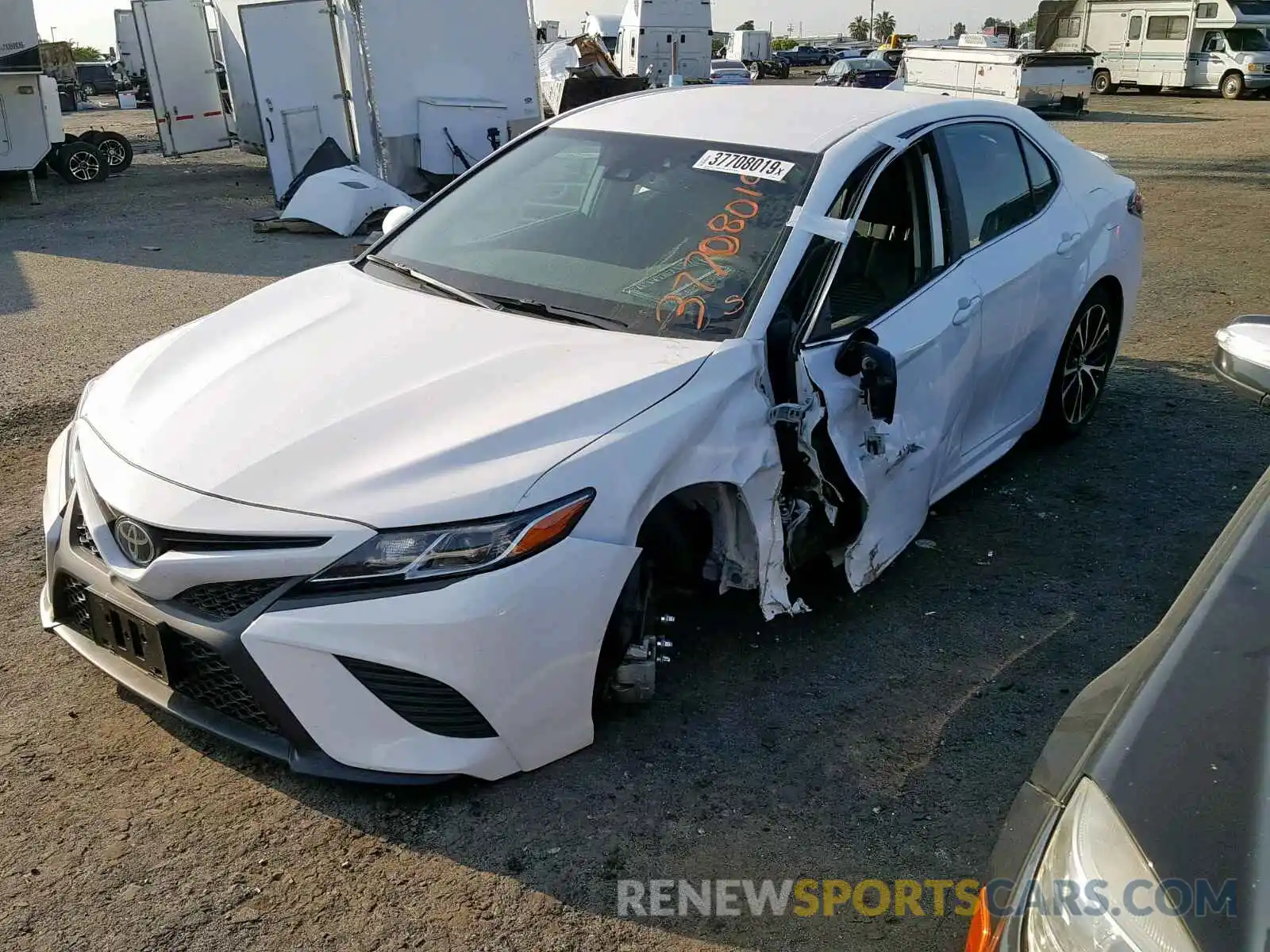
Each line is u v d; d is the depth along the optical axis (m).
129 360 3.54
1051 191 4.86
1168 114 26.42
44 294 8.82
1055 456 5.34
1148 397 6.20
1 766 2.96
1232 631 1.84
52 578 3.08
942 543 4.45
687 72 33.75
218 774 2.96
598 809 2.87
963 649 3.68
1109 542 4.48
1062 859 1.59
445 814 2.83
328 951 2.42
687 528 3.28
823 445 3.32
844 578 4.06
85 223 12.77
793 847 2.77
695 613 3.82
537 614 2.67
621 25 35.84
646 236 3.67
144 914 2.50
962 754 3.15
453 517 2.60
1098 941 1.46
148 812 2.81
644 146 4.03
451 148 14.17
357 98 14.05
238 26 16.56
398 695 2.62
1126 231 5.29
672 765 3.05
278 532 2.58
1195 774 1.59
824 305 3.41
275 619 2.58
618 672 3.08
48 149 14.60
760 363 3.22
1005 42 39.19
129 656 2.86
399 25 13.64
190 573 2.64
